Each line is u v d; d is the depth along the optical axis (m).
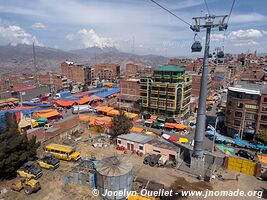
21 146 45.44
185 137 71.00
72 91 160.62
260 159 54.47
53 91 143.88
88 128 74.06
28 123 72.94
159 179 43.84
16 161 42.88
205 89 46.91
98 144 58.91
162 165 49.19
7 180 41.56
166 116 83.56
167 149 52.09
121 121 63.94
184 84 83.62
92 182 39.97
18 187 37.88
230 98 72.69
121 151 56.44
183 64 189.25
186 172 47.09
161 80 82.75
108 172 36.81
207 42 45.03
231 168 49.28
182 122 84.00
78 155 50.16
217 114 96.00
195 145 48.88
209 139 70.88
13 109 93.38
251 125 69.56
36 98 124.50
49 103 112.38
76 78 196.62
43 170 45.25
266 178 44.81
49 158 46.97
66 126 65.94
